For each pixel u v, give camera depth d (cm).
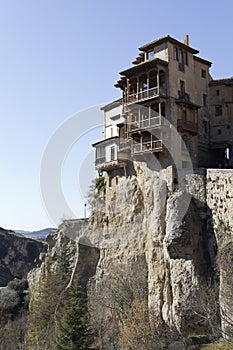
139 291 4781
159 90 5250
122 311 4684
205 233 4512
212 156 5891
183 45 5622
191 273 4228
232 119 5850
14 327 6412
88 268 5616
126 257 5034
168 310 4384
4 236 11388
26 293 7650
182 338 3912
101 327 4788
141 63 5450
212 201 4500
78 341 4228
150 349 3941
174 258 4412
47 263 6669
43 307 5697
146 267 4872
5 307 7319
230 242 3894
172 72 5431
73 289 5306
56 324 4881
